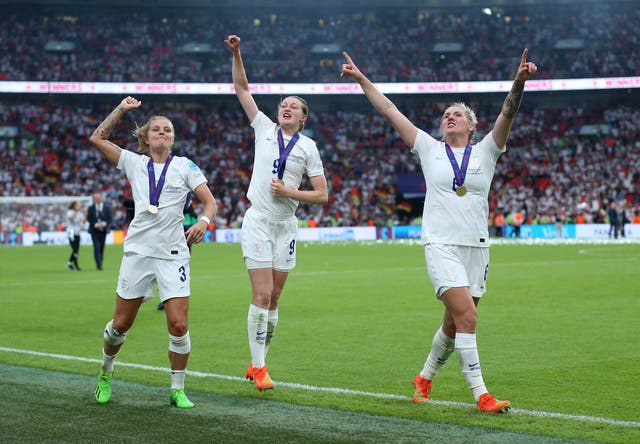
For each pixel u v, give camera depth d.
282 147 8.79
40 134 60.72
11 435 6.48
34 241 50.00
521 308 15.05
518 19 66.25
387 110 7.98
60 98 63.41
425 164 7.77
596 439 6.31
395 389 8.39
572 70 61.75
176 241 7.82
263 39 66.06
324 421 6.97
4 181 56.94
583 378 8.83
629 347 10.81
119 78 61.12
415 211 61.12
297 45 65.81
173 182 7.82
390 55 64.88
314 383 8.71
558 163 60.47
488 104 65.56
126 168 7.96
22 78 59.12
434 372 7.84
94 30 63.97
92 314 14.89
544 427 6.68
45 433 6.55
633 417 7.04
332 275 23.11
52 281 22.03
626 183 57.75
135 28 64.94
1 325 13.44
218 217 57.53
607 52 62.38
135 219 7.81
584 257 30.31
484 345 11.03
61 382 8.75
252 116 9.05
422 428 6.70
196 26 65.81
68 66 61.19
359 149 63.09
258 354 8.47
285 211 8.83
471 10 67.38
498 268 24.97
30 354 10.55
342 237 55.25
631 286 18.91
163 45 64.25
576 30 64.25
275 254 8.83
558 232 50.47
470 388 7.40
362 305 15.82
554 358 10.05
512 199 57.75
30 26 63.06
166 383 8.70
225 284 20.66
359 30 66.56
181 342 7.59
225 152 62.38
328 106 66.75
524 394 8.05
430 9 67.75
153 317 14.42
